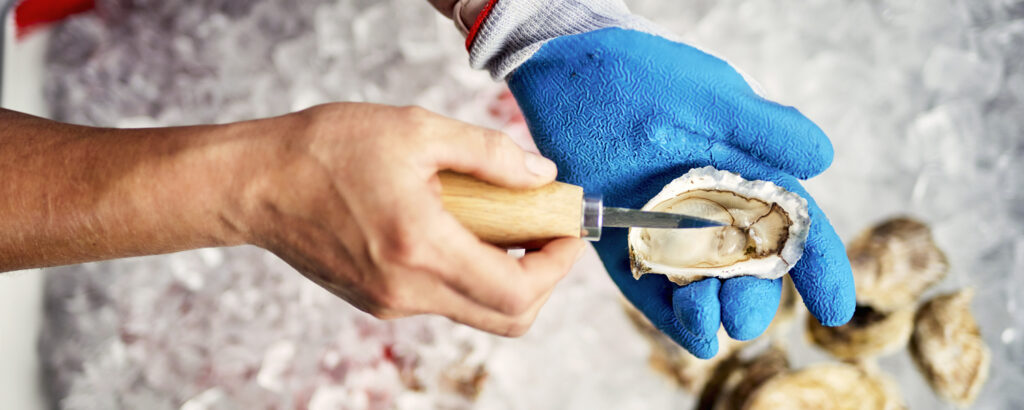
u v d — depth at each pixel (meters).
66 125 0.55
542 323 0.93
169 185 0.52
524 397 0.90
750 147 0.63
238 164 0.51
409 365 0.92
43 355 0.90
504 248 0.55
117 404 0.92
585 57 0.65
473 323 0.54
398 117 0.51
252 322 0.94
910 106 0.95
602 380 0.90
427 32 1.02
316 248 0.52
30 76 0.92
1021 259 0.89
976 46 0.96
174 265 0.95
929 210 0.91
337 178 0.50
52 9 0.95
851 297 0.61
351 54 1.02
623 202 0.67
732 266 0.63
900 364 0.85
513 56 0.65
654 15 1.02
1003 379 0.85
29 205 0.53
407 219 0.50
